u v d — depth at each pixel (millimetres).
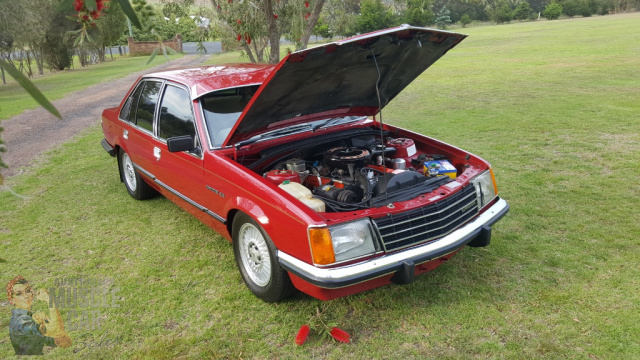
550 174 6223
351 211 3309
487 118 9742
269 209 3348
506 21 62781
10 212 5867
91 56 38562
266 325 3461
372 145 4496
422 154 4512
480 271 3998
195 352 3207
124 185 6770
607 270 3887
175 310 3703
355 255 3115
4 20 18797
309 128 4605
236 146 4066
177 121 4504
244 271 3918
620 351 2965
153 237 5016
